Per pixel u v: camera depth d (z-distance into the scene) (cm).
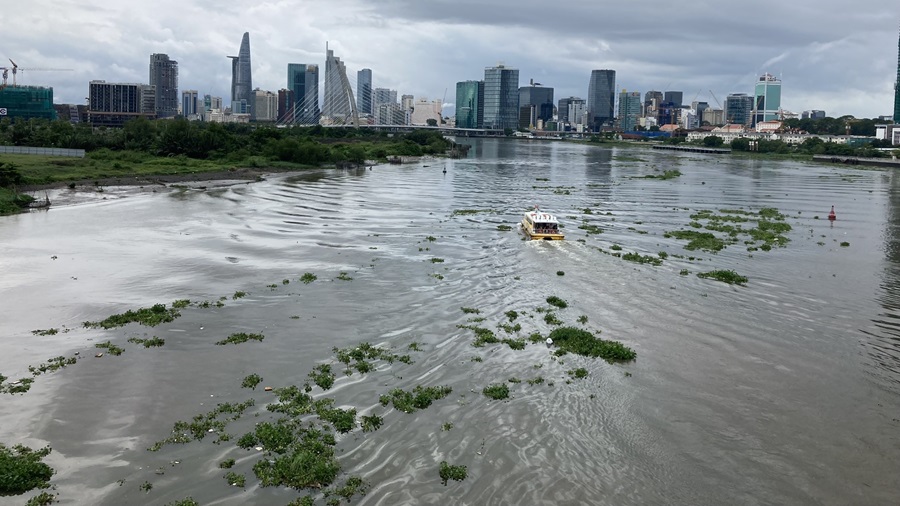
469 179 16575
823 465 2881
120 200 10831
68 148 18350
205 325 4544
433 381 3700
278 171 17112
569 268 6397
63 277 5734
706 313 4978
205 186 13150
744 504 2600
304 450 2894
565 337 4338
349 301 5162
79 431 3053
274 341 4253
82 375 3659
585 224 9269
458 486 2698
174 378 3650
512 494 2650
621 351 4075
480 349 4184
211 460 2836
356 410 3322
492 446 3006
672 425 3219
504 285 5731
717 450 2992
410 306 5066
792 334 4547
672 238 8225
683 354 4141
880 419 3312
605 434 3130
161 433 3053
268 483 2672
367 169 19038
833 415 3347
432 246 7419
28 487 2612
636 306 5138
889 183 17288
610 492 2675
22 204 9800
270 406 3319
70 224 8412
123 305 4972
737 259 6981
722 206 11869
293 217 9338
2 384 3519
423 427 3169
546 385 3662
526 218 8575
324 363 3912
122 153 17650
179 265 6247
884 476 2803
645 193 13888
